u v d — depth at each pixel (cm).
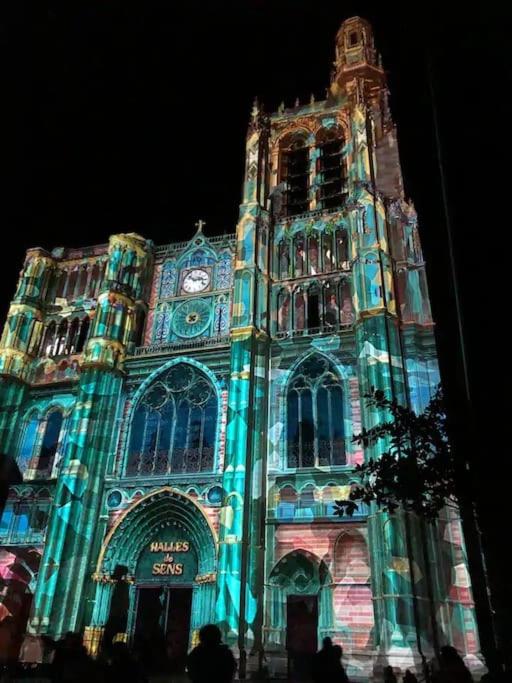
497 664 855
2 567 3650
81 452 3738
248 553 3180
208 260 4728
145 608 3475
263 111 5478
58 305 4825
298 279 4262
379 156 4694
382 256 3916
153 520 3631
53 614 3209
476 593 2127
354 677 2806
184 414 3947
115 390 4103
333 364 3769
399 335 3644
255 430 3584
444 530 3017
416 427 1638
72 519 3506
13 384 4328
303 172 5131
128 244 4781
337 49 5659
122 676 1130
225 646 914
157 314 4591
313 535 3256
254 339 3900
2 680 2375
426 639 2692
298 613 3134
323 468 3416
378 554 2961
